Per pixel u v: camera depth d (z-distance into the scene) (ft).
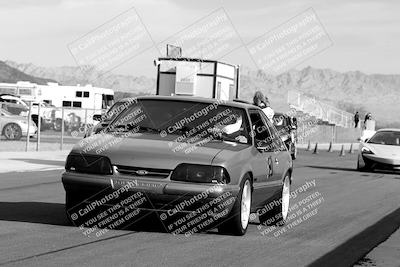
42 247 31.04
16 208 43.52
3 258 28.30
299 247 35.12
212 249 32.78
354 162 124.88
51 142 130.00
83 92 194.90
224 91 103.40
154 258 29.86
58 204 46.34
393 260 32.78
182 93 99.81
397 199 62.69
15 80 614.75
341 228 42.86
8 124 129.80
